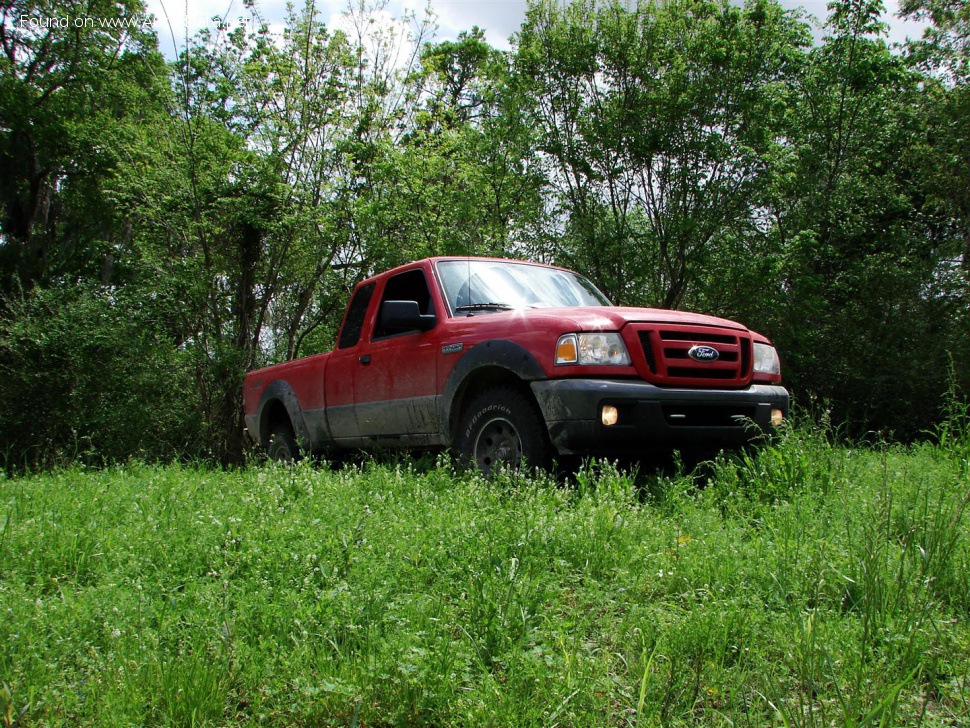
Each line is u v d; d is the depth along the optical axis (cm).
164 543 360
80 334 1653
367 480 539
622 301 1717
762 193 1627
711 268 1631
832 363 1588
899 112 2133
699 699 236
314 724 222
